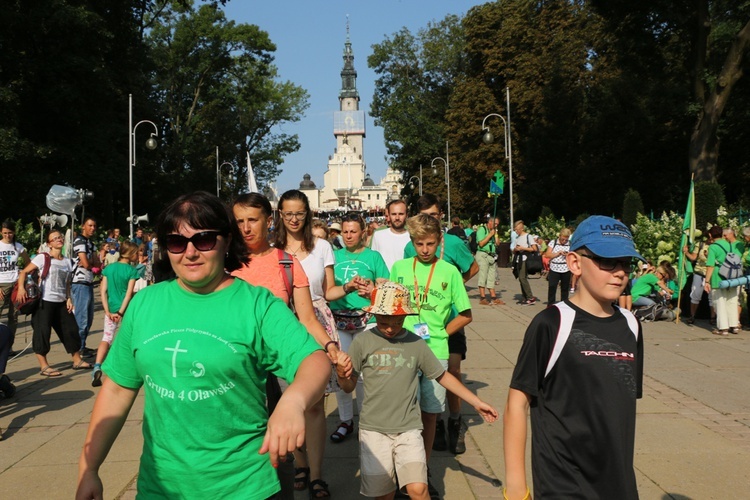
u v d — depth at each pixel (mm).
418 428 3854
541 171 36594
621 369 2521
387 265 6238
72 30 28047
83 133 30891
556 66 36719
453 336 5117
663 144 32719
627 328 2600
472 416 6340
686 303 12609
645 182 33344
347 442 5574
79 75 28875
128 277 8188
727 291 10695
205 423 2234
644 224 16766
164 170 48281
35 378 8406
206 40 48344
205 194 2344
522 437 2562
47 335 8508
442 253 5512
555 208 36969
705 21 21953
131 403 2432
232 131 55094
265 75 51281
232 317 2271
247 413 2299
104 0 30891
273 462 1858
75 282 9758
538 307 14586
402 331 3971
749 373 7992
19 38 27672
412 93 54938
